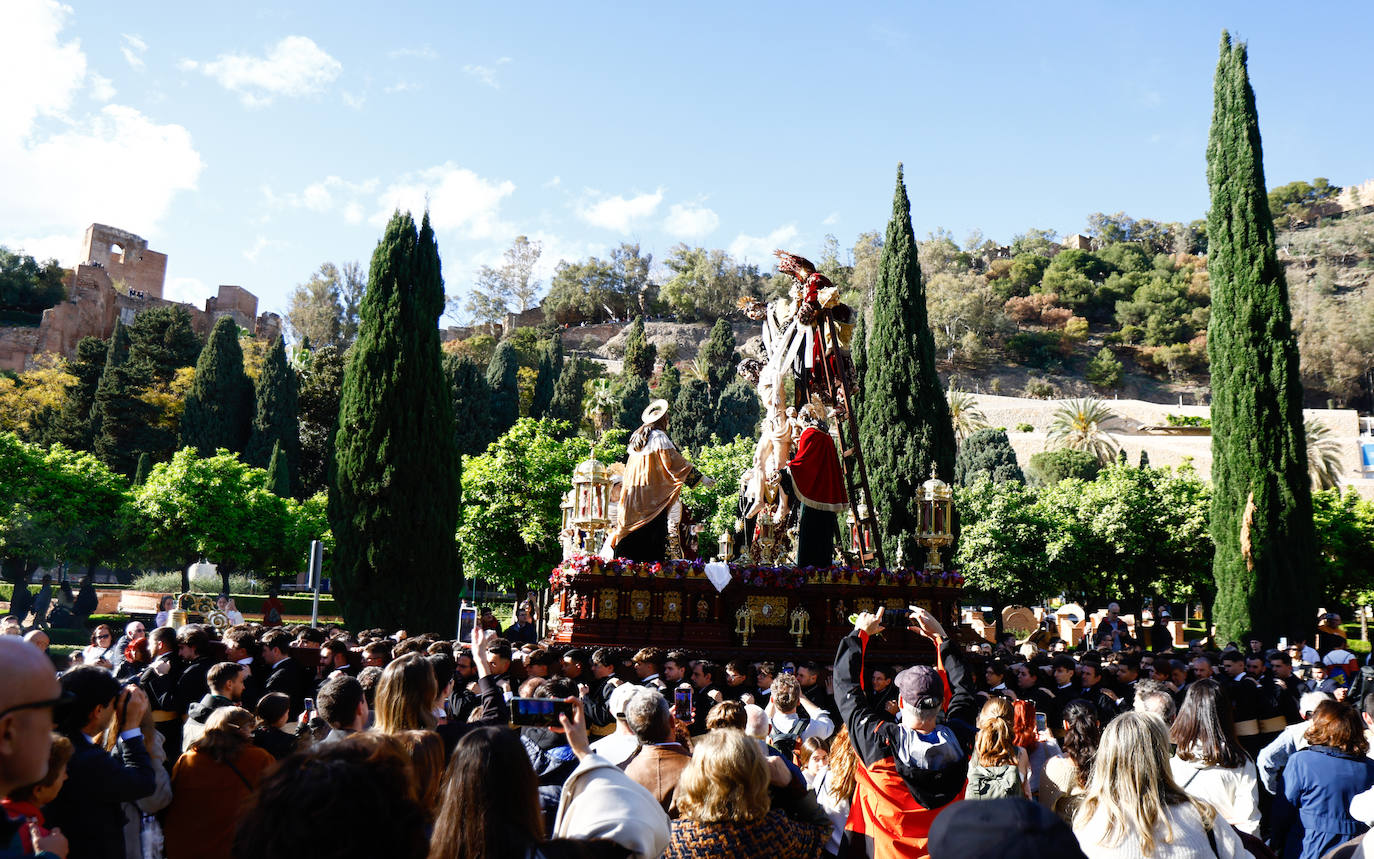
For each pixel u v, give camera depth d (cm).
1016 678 1073
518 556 3769
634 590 1516
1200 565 4612
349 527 2394
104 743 577
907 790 566
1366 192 19000
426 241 2559
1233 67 2494
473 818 380
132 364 7138
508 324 16125
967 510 4959
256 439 6662
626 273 16975
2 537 4162
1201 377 15188
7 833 322
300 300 13900
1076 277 16888
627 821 436
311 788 291
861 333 3198
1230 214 2427
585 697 917
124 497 4638
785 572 1535
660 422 1666
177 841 578
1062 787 590
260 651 995
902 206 2945
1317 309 15225
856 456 1706
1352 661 1345
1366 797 608
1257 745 991
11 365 10344
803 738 813
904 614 1573
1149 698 726
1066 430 9588
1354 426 10094
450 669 707
